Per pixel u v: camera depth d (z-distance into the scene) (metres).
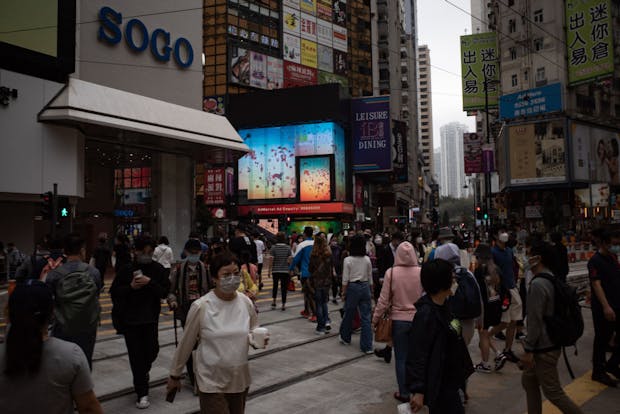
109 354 7.06
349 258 7.55
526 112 43.25
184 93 21.89
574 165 41.66
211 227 41.41
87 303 4.36
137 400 5.18
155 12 20.73
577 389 5.45
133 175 24.03
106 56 18.77
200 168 49.69
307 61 59.00
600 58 39.22
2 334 8.21
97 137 19.09
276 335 8.47
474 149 35.09
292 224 43.25
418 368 2.96
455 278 5.21
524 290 8.19
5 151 15.23
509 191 45.41
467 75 47.22
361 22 66.50
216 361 3.23
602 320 5.64
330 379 6.06
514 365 6.60
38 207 20.03
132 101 18.53
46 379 2.06
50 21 16.41
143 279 4.94
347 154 45.59
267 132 44.56
